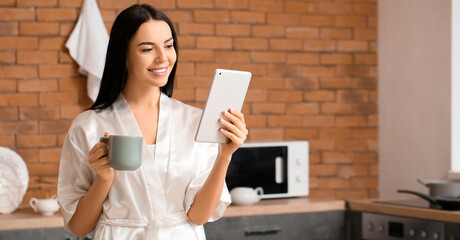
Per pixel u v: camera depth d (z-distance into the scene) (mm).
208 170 1768
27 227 2785
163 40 1655
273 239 3127
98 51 3332
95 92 3354
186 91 3602
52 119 3385
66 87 3396
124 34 1654
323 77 3854
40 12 3367
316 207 3199
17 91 3348
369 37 3926
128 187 1667
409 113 3668
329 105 3863
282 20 3781
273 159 3355
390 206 2973
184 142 1752
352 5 3898
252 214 3092
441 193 3047
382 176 3908
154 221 1669
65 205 1687
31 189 3287
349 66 3895
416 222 2830
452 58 3328
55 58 3381
